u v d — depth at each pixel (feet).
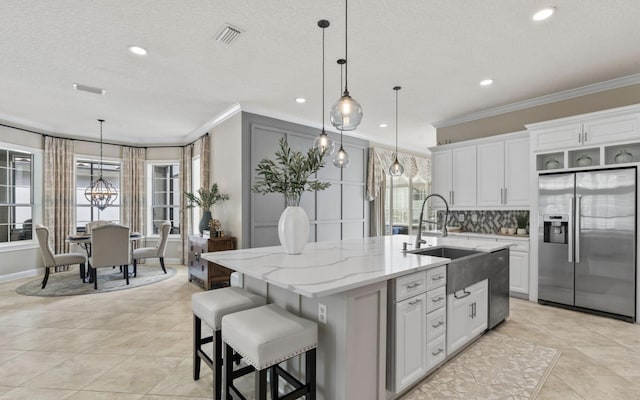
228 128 16.24
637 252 10.56
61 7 7.49
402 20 8.14
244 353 5.22
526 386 6.99
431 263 7.05
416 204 25.82
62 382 7.16
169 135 21.22
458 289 8.08
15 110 15.60
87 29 8.46
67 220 19.24
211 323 6.40
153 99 14.12
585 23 8.33
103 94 13.42
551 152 12.62
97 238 15.03
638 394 6.72
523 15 7.97
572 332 9.89
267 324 5.43
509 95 13.73
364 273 5.98
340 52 9.89
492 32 8.76
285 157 8.17
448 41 9.22
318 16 7.98
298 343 5.32
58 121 17.60
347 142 20.27
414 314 6.75
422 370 6.95
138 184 22.04
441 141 17.89
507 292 10.66
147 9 7.61
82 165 20.80
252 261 7.19
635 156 11.19
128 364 7.97
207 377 7.39
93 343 9.20
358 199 20.72
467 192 16.03
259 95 13.67
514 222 15.31
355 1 7.36
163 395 6.69
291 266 6.63
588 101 12.78
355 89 13.02
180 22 8.18
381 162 21.89
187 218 21.68
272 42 9.24
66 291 14.71
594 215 11.32
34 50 9.60
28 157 18.26
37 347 8.93
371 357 5.93
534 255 13.01
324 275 5.81
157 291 14.84
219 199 16.83
